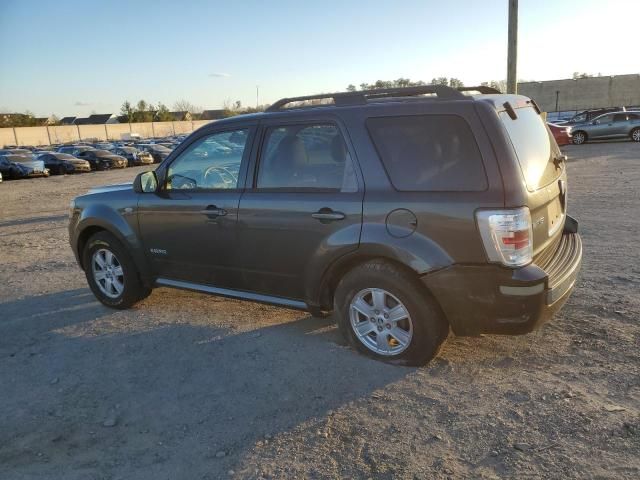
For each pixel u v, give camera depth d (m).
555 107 68.19
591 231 7.89
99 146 43.62
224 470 2.87
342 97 4.06
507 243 3.35
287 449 3.02
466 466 2.79
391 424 3.20
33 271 7.47
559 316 4.65
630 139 27.73
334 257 3.93
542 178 3.78
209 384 3.82
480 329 3.57
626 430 2.99
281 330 4.72
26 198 19.34
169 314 5.29
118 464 2.98
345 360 4.05
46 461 3.03
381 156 3.77
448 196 3.50
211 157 4.66
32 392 3.86
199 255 4.76
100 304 5.72
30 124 87.25
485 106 3.50
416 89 3.84
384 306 3.86
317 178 4.06
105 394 3.77
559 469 2.71
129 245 5.18
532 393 3.44
